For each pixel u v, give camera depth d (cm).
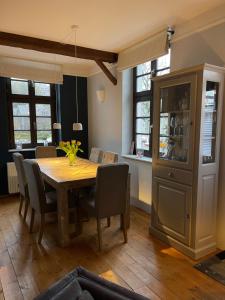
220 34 242
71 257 245
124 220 274
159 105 272
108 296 110
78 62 472
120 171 255
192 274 215
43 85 493
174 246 259
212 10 246
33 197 281
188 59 278
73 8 245
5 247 265
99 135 494
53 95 506
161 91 270
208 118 233
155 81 274
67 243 268
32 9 246
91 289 116
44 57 435
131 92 419
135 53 354
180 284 202
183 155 253
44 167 342
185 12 255
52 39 334
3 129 439
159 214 280
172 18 269
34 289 197
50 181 284
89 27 293
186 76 234
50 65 466
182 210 248
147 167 364
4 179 448
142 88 399
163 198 272
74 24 284
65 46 353
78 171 314
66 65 488
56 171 314
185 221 246
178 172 250
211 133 239
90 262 235
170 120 270
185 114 249
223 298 186
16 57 429
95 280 121
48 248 263
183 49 283
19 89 469
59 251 257
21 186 340
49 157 448
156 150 279
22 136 481
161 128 275
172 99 266
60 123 496
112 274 216
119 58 394
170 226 265
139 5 239
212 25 248
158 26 292
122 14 259
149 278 210
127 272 219
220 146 248
